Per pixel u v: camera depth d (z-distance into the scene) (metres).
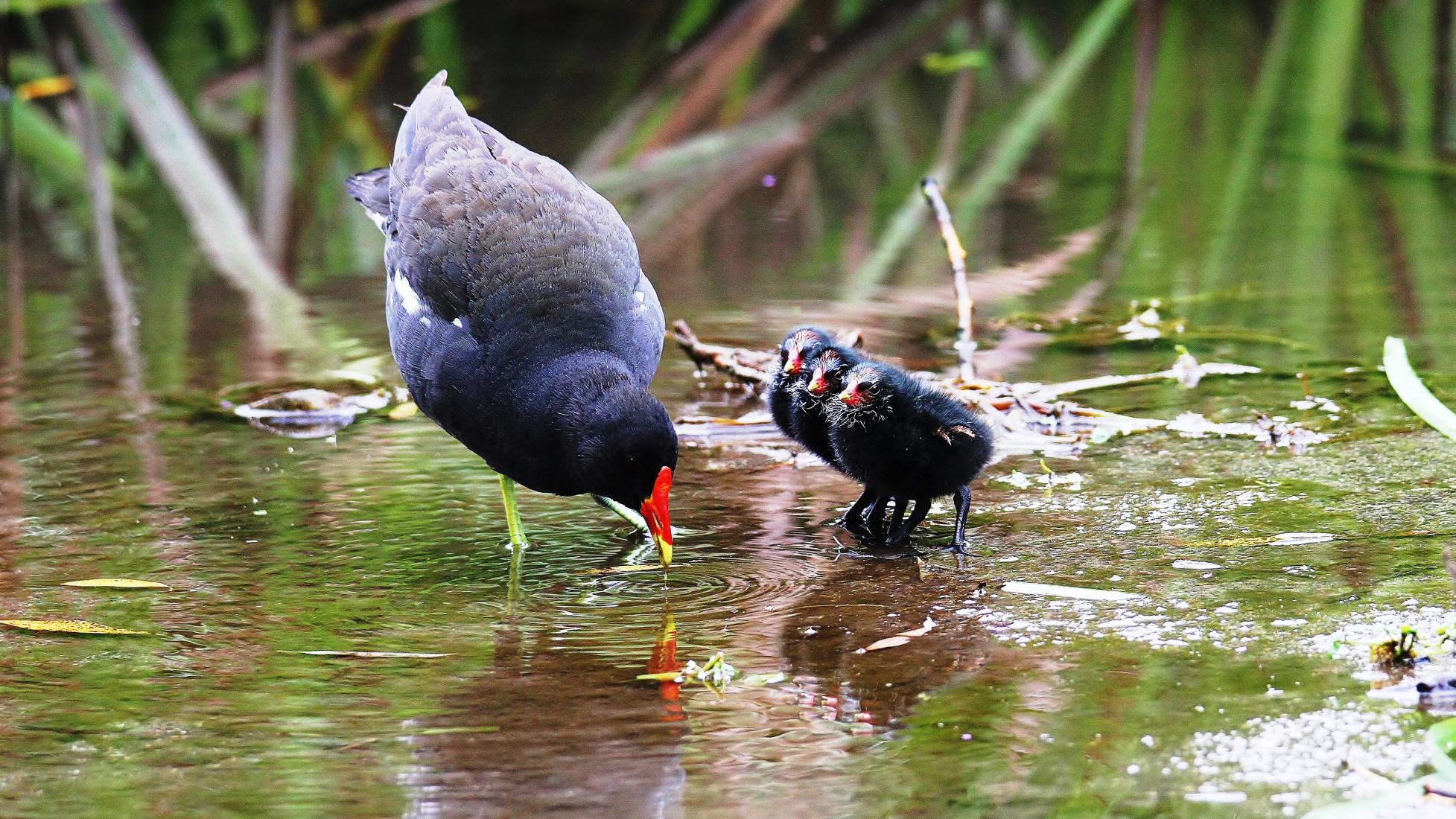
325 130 22.56
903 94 24.02
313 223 19.00
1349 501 9.95
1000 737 6.92
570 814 6.37
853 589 8.95
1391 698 7.09
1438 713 6.92
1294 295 14.74
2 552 9.68
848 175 20.28
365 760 6.89
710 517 10.38
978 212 18.47
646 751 6.92
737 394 13.04
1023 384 12.46
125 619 8.66
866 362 10.16
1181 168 19.94
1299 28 25.11
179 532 10.05
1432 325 13.59
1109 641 7.95
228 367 13.66
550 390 9.46
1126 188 19.20
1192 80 23.75
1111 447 11.35
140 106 22.97
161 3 25.86
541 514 10.55
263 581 9.24
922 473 9.48
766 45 26.34
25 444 11.74
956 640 8.08
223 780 6.72
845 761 6.77
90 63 24.03
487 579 9.30
